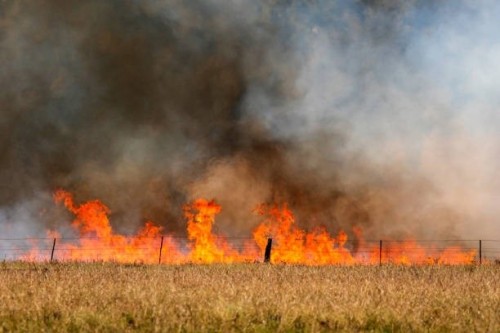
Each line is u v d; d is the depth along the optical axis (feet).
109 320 24.32
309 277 42.29
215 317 25.38
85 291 31.81
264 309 27.22
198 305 26.81
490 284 37.68
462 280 40.60
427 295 31.89
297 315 25.98
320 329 24.48
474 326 24.73
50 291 31.55
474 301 30.58
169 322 23.86
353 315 26.17
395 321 25.67
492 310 27.35
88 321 24.32
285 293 31.17
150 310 26.09
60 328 23.47
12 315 25.41
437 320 25.66
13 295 29.30
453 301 30.09
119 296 29.99
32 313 25.49
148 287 33.32
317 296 30.14
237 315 26.07
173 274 43.60
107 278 39.63
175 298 29.35
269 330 24.61
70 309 26.13
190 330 23.43
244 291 31.42
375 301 28.89
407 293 32.22
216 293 31.12
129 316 25.50
